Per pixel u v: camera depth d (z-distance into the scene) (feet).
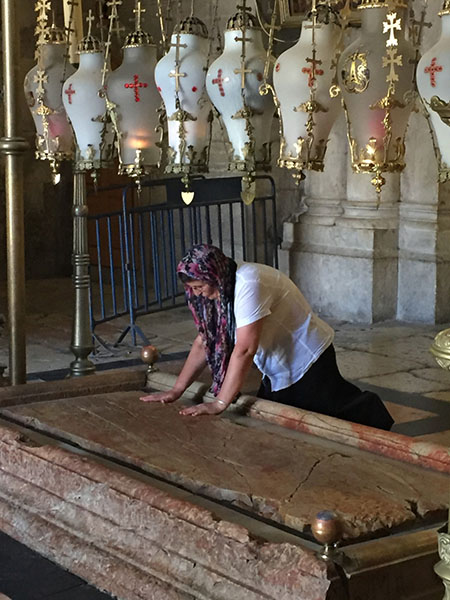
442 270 28.07
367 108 8.35
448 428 18.13
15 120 15.11
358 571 7.70
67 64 13.14
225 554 8.52
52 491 10.76
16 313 15.49
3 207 38.19
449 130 7.68
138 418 12.58
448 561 6.51
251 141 9.55
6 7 14.96
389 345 25.67
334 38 8.90
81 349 19.13
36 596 9.71
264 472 10.34
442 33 7.84
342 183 29.66
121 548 9.64
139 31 10.81
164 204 27.22
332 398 13.53
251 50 9.53
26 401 13.91
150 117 10.70
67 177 39.75
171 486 10.29
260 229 32.71
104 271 39.06
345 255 29.07
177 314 31.04
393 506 9.29
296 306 13.26
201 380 15.35
